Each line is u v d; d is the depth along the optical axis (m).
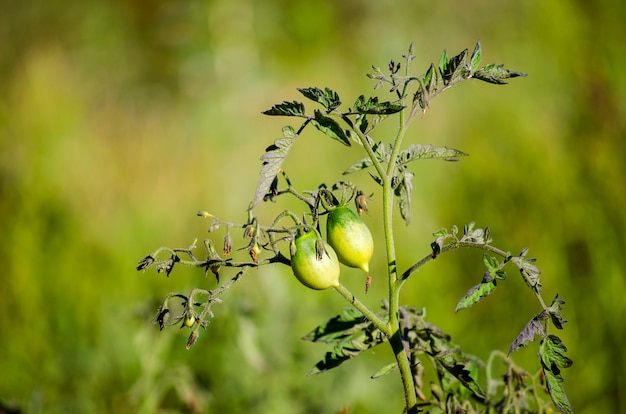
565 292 4.88
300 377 4.08
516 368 2.78
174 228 6.42
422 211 5.77
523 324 4.80
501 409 2.77
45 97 7.68
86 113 8.54
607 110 5.93
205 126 7.87
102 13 11.09
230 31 9.12
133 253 5.84
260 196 2.16
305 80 8.91
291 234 2.29
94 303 5.23
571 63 6.39
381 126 6.71
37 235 5.80
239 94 8.45
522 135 5.96
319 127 2.20
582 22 6.56
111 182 6.94
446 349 2.44
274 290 4.31
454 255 5.31
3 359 4.89
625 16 6.42
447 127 6.46
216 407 4.05
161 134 8.12
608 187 5.36
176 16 9.31
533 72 6.53
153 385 4.03
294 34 10.37
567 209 5.32
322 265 2.27
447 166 6.09
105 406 4.31
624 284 4.75
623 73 6.05
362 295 4.98
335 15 10.70
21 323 5.16
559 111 6.17
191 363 4.22
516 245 5.24
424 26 9.22
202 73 9.03
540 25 6.82
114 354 4.46
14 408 3.71
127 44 10.80
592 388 4.48
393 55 8.75
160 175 7.13
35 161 6.79
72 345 4.73
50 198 6.30
